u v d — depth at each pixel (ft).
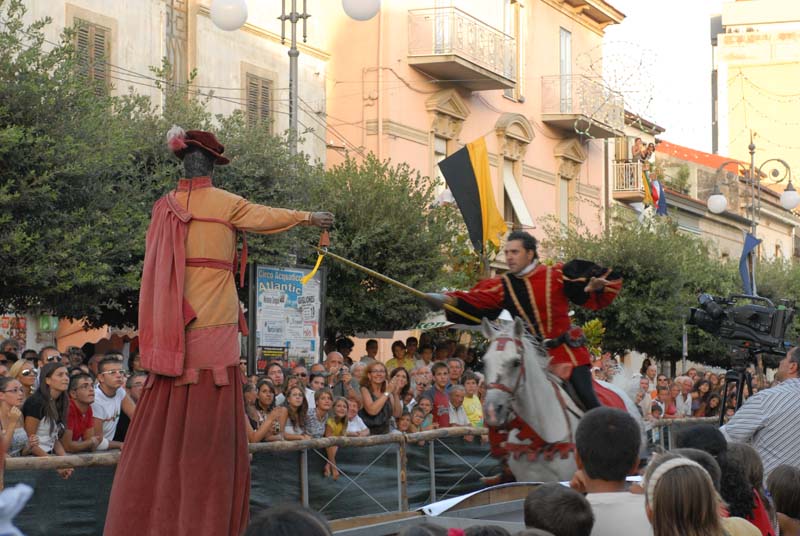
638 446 15.17
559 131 103.86
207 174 19.52
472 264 64.03
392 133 80.28
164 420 18.60
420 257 60.08
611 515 14.55
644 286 81.51
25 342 63.05
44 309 43.78
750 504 17.61
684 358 83.10
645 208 114.52
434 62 81.51
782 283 111.96
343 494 31.27
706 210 134.51
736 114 180.14
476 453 35.99
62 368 29.66
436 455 34.53
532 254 24.71
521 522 21.13
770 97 178.81
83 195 40.88
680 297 82.38
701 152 150.71
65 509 24.66
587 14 109.70
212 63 66.03
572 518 13.33
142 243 43.57
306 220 19.52
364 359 51.29
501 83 87.61
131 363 42.80
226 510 18.38
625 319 80.74
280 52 71.72
